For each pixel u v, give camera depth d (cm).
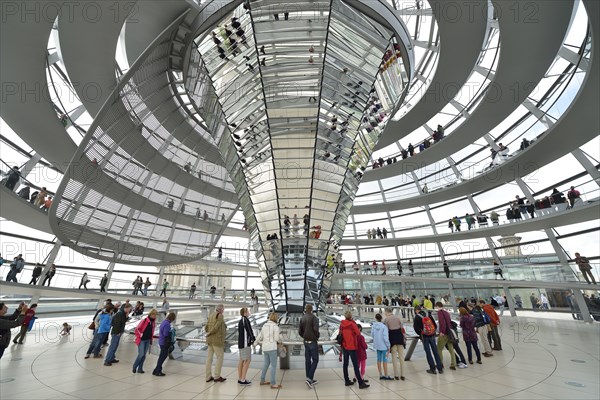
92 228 1423
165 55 1277
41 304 1753
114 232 1562
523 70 1324
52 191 1675
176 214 1953
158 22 1151
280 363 742
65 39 1049
